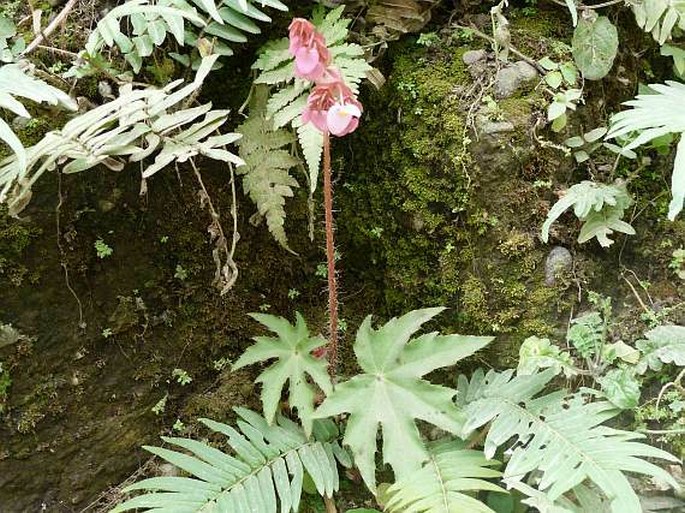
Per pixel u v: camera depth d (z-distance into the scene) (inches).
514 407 26.5
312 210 30.7
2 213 26.7
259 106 29.7
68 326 28.3
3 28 28.1
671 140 30.5
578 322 29.1
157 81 29.1
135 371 29.5
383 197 31.3
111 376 29.1
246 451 26.6
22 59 27.3
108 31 26.6
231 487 25.5
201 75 26.6
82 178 27.8
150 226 29.2
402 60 31.2
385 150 31.1
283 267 31.7
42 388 28.0
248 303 31.2
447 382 30.6
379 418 26.2
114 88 28.5
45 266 27.6
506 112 29.3
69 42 28.6
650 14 30.9
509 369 28.4
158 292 29.7
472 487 24.2
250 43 30.7
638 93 32.2
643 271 30.7
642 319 29.9
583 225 29.6
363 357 27.1
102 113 25.7
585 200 28.5
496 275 29.7
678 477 28.1
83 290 28.4
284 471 26.3
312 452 27.1
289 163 29.2
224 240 29.1
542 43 30.9
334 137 31.6
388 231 31.4
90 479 28.8
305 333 28.2
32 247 27.3
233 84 30.6
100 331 28.8
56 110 27.5
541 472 26.7
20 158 22.5
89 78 28.3
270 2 27.8
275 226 29.0
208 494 25.1
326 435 28.0
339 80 24.1
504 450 27.9
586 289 29.8
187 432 30.0
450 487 24.3
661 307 30.1
